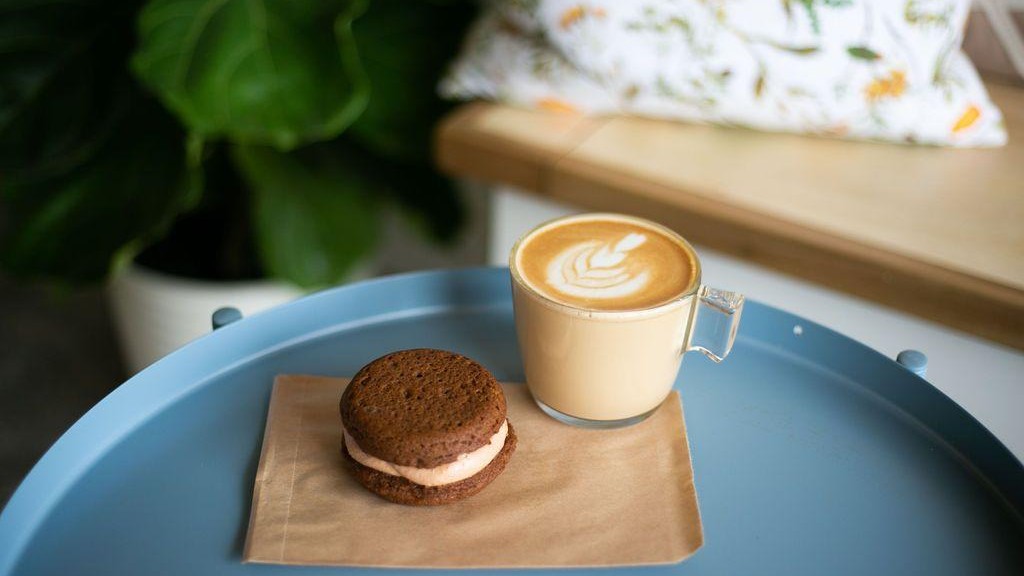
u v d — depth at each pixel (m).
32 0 0.97
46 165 0.96
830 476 0.62
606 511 0.59
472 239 1.39
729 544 0.59
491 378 0.61
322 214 1.06
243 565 0.57
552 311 0.59
